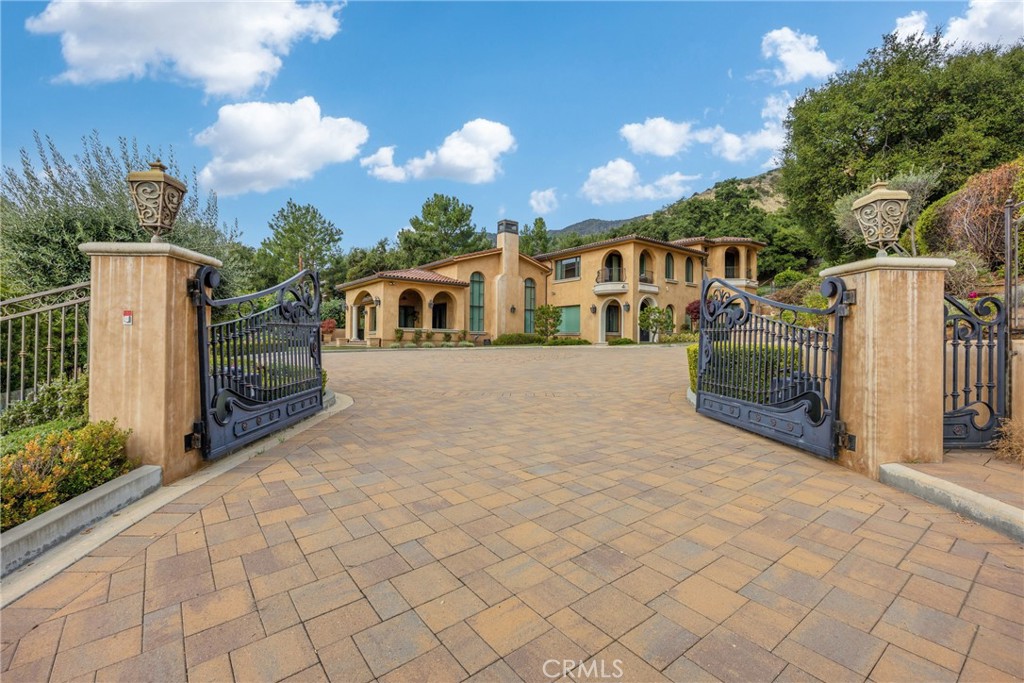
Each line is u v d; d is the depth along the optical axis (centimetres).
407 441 509
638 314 2720
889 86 1847
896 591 226
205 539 277
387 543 274
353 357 1714
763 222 4075
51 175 706
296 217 4259
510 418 639
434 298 2728
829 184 2011
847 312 410
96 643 188
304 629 198
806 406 458
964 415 434
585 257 2911
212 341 415
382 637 193
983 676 171
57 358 598
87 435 317
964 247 998
